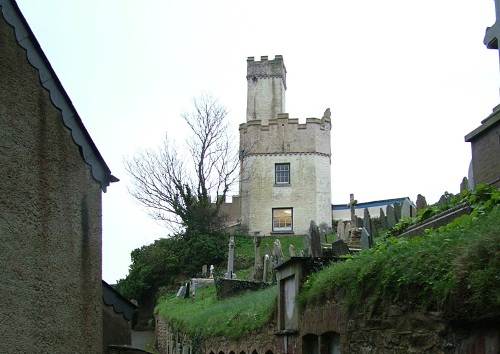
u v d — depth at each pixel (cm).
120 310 1095
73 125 771
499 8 1029
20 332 651
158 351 2938
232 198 5269
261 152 5106
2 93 657
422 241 762
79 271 770
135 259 4372
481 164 1095
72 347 745
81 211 784
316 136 5100
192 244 4269
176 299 3350
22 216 668
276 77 5881
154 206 4597
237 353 1517
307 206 4981
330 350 978
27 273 669
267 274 2461
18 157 671
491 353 526
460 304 560
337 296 911
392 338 712
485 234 600
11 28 678
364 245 1364
